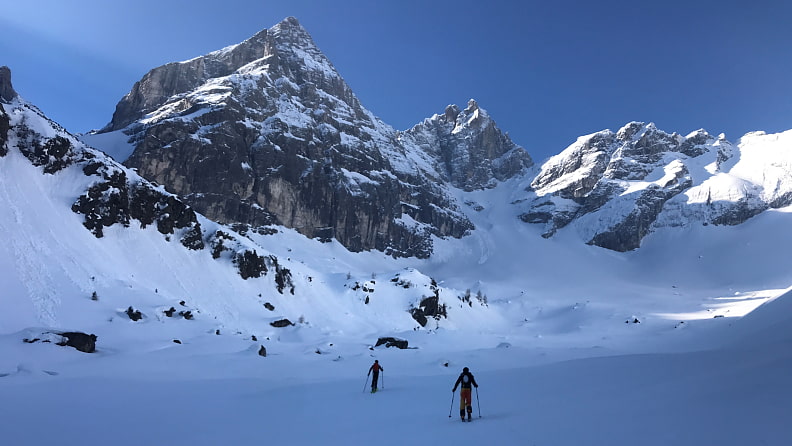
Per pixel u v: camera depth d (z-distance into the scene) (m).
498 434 19.20
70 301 77.06
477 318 196.38
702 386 24.34
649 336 156.75
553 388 32.19
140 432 23.31
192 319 90.19
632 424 18.20
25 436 22.09
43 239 89.50
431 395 35.03
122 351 63.34
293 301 137.12
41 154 107.69
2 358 48.66
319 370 59.38
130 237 111.69
